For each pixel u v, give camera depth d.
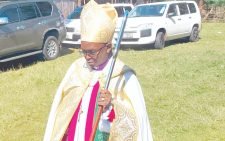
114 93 2.27
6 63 11.77
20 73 10.23
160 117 6.59
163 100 7.51
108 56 2.35
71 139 2.35
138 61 11.35
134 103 2.28
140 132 2.26
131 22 13.59
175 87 8.43
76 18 14.75
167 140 5.66
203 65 10.58
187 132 5.96
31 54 11.58
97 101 2.27
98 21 2.20
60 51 13.08
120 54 12.59
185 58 11.68
